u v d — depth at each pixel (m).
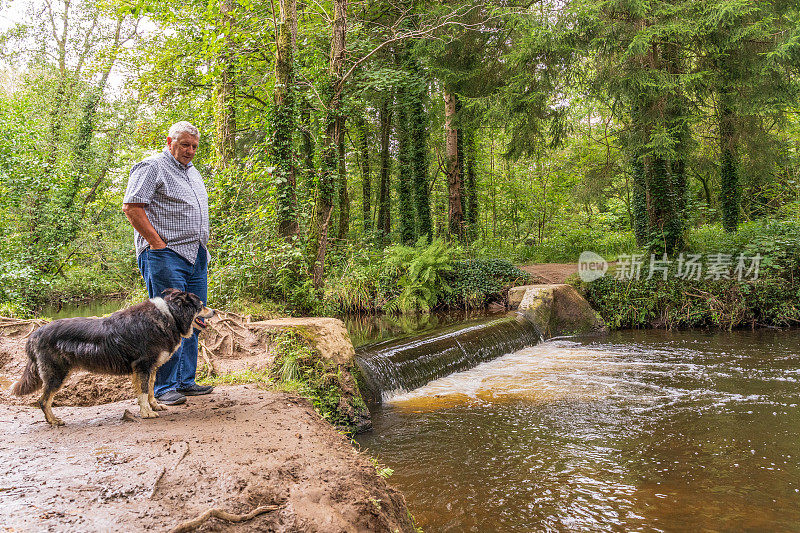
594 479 4.75
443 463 5.15
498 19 15.17
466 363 9.45
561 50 12.41
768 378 8.10
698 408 6.74
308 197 9.65
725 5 10.80
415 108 18.25
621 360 9.80
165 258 3.89
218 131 11.36
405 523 3.09
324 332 6.47
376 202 25.52
